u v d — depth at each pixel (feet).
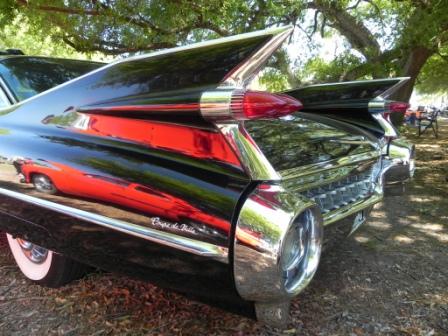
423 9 19.97
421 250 10.98
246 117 4.92
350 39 27.35
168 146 5.43
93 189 5.84
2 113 7.50
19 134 6.84
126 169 5.58
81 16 17.78
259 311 5.40
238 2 16.26
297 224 5.42
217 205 5.03
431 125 43.04
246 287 5.07
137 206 5.49
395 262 10.21
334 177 7.21
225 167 5.13
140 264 5.70
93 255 6.18
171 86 5.41
